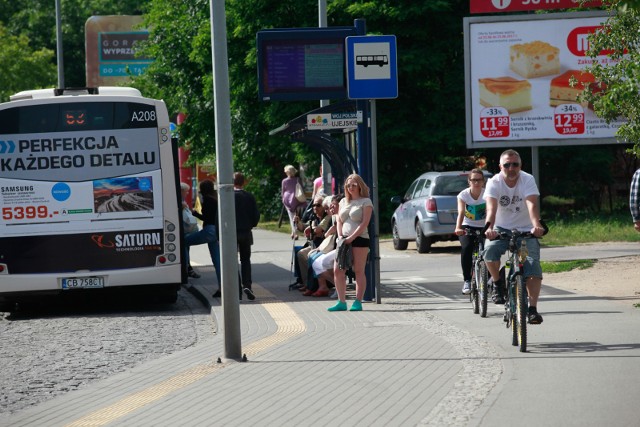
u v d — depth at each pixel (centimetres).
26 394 1900
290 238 6669
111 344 2555
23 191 3247
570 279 3459
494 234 2153
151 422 1531
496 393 1634
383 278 3847
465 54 5028
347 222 2873
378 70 3045
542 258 4203
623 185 7500
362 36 3047
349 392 1694
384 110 6869
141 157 3297
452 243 5622
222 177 2083
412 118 6919
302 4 6900
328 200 3391
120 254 3278
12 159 3250
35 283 3241
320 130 3178
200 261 5375
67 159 3266
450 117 6819
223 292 2081
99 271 3266
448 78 6831
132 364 2228
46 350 2489
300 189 5347
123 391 1820
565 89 5000
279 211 8706
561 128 5025
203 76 7944
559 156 7062
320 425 1461
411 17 6650
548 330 2319
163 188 3300
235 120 7562
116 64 10112
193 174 10162
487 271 2612
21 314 3444
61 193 3256
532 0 5028
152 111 3309
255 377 1872
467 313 2725
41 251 3250
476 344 2162
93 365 2223
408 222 5147
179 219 3328
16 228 3244
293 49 3150
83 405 1711
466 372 1833
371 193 3102
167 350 2433
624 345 2061
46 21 14788
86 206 3266
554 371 1809
